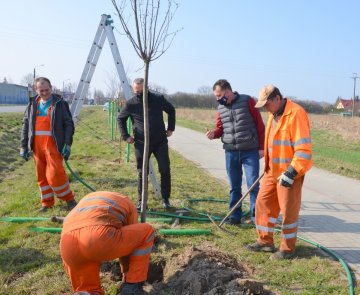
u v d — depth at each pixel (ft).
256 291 13.04
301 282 14.57
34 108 22.08
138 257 12.48
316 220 22.77
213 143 64.54
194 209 23.95
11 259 16.58
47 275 15.26
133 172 34.53
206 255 14.93
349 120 136.36
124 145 56.90
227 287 12.86
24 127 22.93
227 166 20.76
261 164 41.39
